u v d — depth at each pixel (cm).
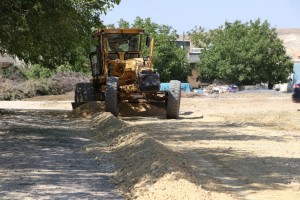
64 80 5072
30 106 3186
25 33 1681
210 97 4066
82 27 2023
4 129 1658
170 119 2178
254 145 1342
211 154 1180
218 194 767
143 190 789
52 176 920
